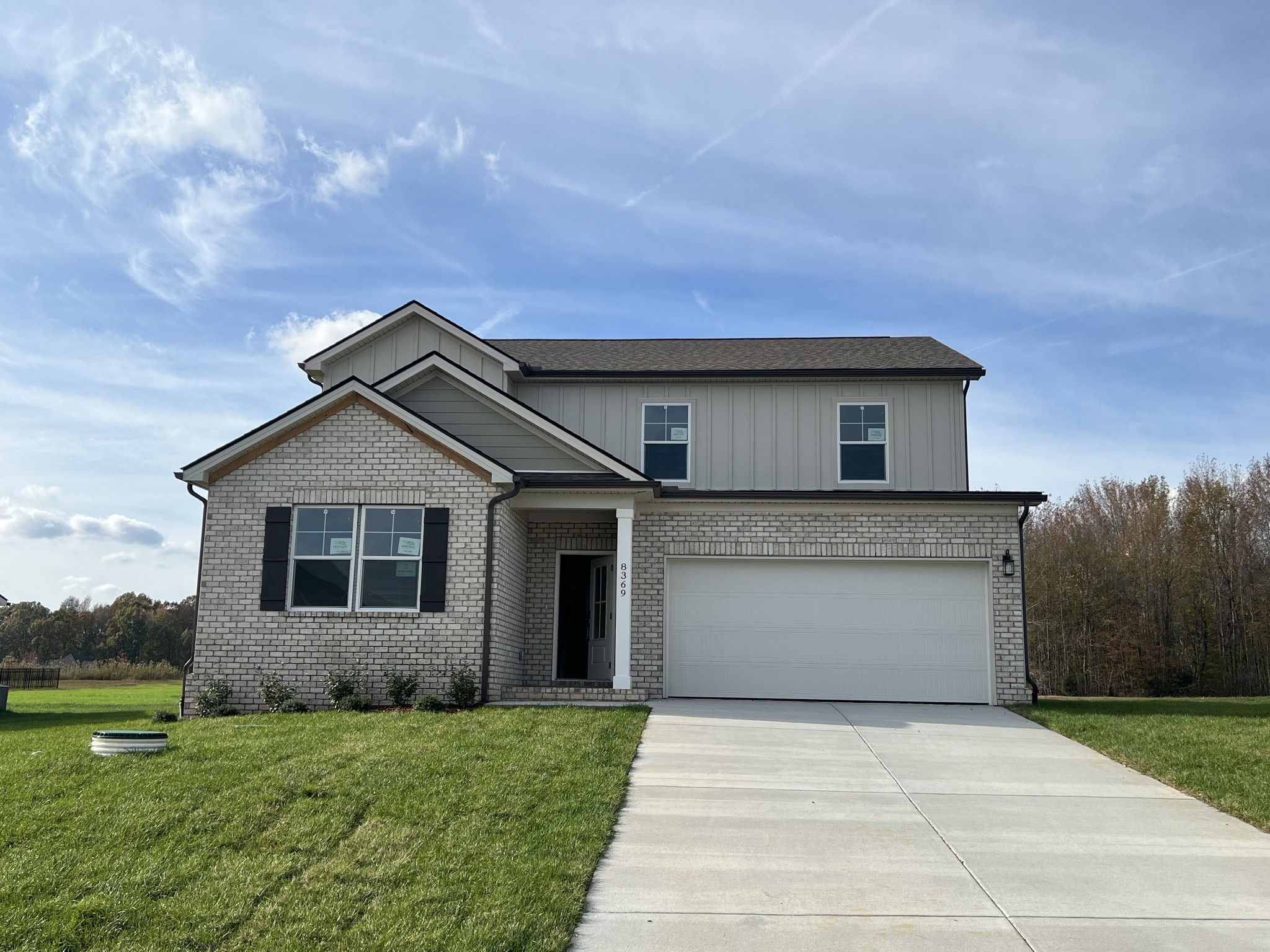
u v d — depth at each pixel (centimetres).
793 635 1677
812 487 1869
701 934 627
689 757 1107
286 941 615
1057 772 1071
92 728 1310
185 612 6656
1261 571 3759
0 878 705
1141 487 4100
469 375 1714
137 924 642
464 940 605
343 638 1474
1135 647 3741
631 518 1594
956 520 1677
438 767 970
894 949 604
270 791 883
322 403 1510
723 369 1895
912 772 1067
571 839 788
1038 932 630
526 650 1723
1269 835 843
